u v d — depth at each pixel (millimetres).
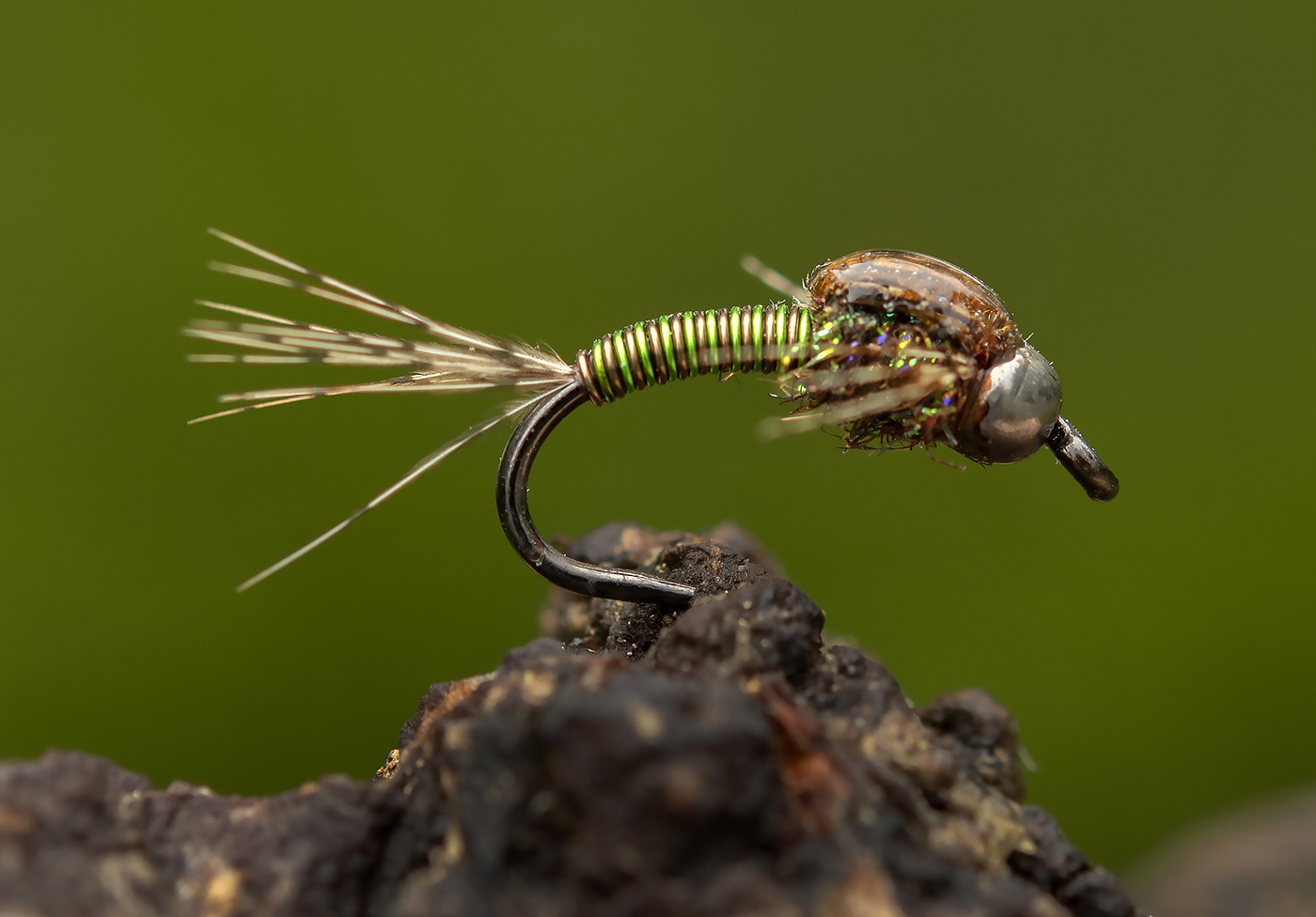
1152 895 97
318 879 72
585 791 70
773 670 74
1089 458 79
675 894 70
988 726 80
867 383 77
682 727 70
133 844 72
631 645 79
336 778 73
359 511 78
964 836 73
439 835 72
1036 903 72
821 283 78
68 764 72
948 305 77
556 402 79
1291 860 95
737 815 70
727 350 78
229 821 73
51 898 71
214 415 78
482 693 73
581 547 83
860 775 72
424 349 78
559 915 70
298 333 78
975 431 78
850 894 70
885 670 75
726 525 86
